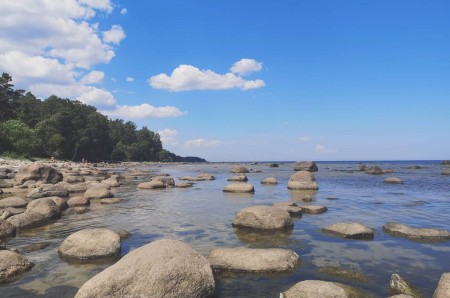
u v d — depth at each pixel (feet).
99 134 384.88
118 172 197.06
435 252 37.52
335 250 38.22
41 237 44.39
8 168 140.56
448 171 174.70
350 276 30.50
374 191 94.07
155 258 25.54
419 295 26.76
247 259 32.27
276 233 45.78
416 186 107.96
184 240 42.78
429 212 61.26
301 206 62.90
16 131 240.32
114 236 37.24
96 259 35.17
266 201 74.74
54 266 33.32
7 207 62.69
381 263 34.14
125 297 23.97
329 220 53.83
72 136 341.21
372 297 26.43
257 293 27.35
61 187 84.23
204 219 55.47
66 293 27.55
